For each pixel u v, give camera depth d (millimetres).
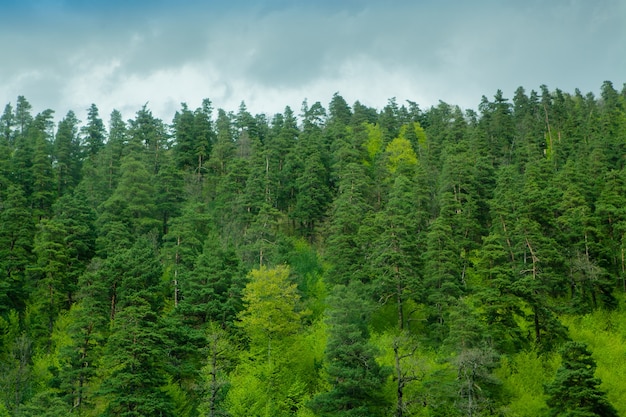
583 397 31703
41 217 76188
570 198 58906
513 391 38562
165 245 59625
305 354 45812
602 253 54344
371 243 58438
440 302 46562
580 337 47281
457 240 59656
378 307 50750
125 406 36719
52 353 48375
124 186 72312
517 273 50969
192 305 47969
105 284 46906
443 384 35594
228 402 37969
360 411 34125
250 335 46531
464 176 68000
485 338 39531
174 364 44188
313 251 70250
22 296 54344
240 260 56188
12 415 38094
